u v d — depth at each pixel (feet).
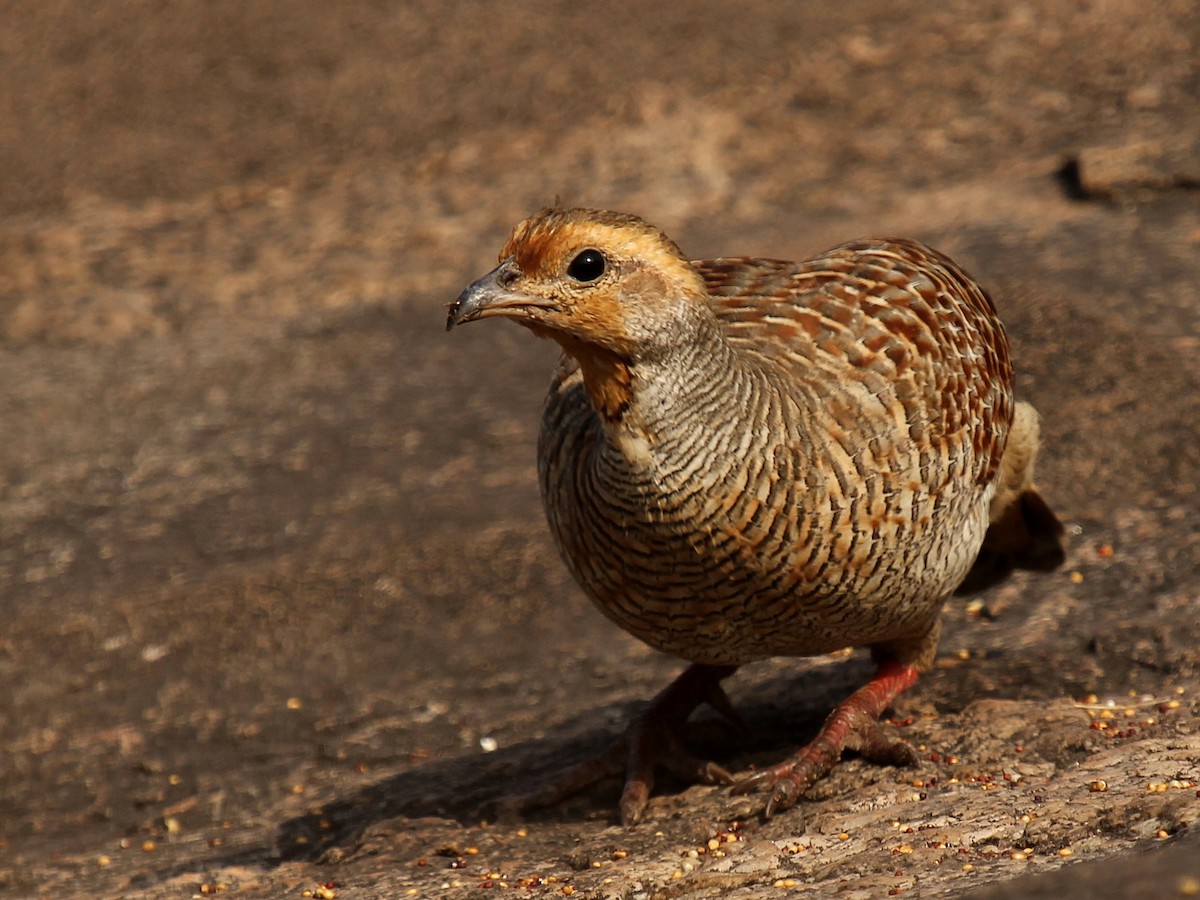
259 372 58.65
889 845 22.31
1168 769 22.89
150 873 29.55
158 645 40.91
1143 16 79.20
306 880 26.18
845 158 71.15
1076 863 19.51
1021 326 48.06
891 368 24.79
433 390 55.67
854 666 32.68
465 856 25.88
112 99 80.94
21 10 88.84
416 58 82.58
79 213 72.13
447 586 41.98
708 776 26.96
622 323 22.30
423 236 68.44
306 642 40.32
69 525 48.80
